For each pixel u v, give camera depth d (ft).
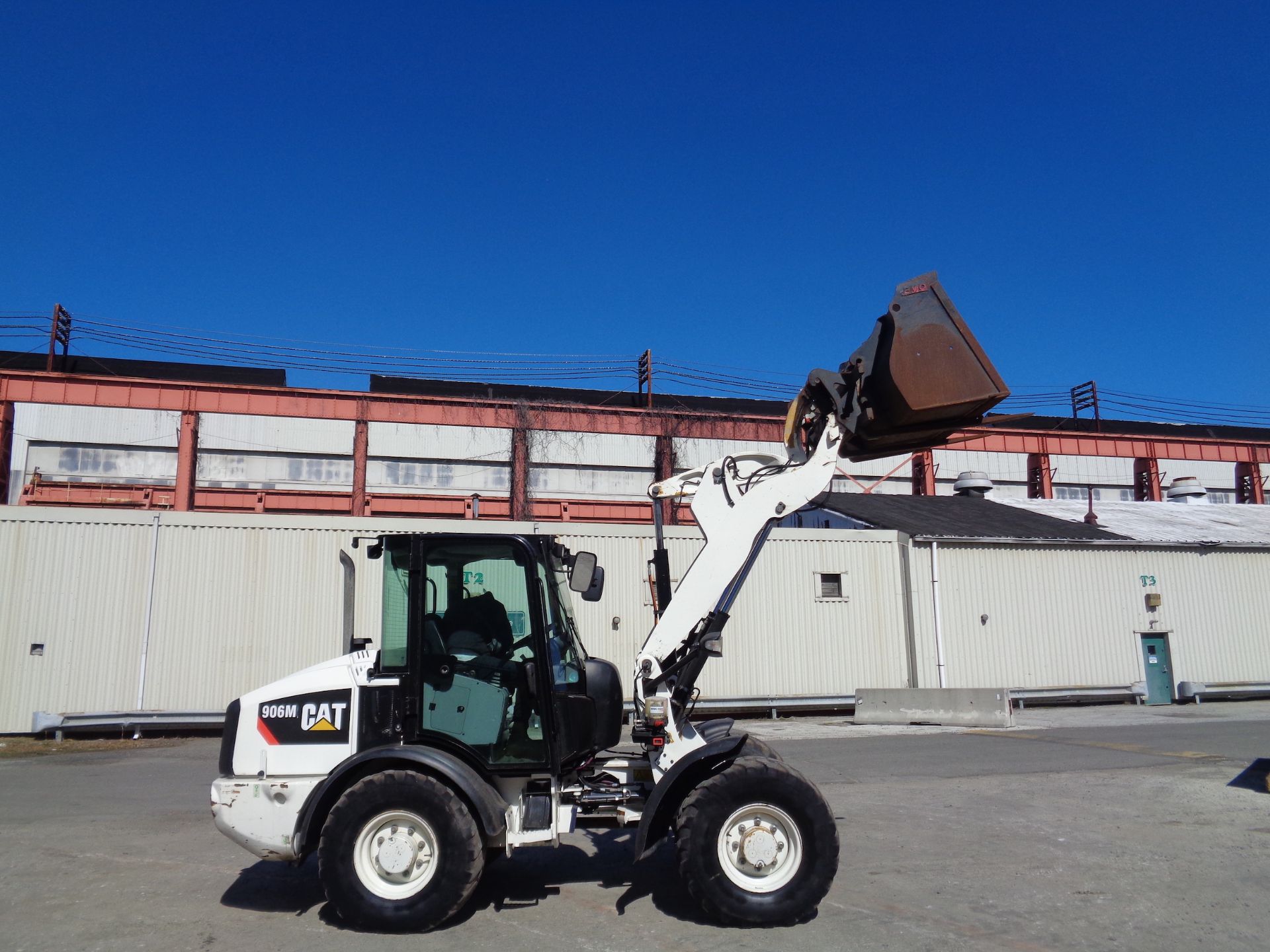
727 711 61.67
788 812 16.88
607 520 92.84
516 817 18.01
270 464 122.52
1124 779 32.07
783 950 15.51
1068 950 15.40
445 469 128.26
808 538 64.90
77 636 52.26
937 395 18.80
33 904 18.53
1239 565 73.72
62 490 77.36
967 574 67.31
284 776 17.63
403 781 16.85
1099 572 70.38
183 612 53.78
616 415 106.93
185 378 130.72
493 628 18.92
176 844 23.93
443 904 16.49
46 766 40.34
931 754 39.96
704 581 19.34
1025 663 67.21
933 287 19.48
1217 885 19.11
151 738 51.85
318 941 16.21
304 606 55.11
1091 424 163.94
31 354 124.67
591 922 17.22
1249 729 49.47
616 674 21.90
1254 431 182.91
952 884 19.24
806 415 20.52
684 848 16.78
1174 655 70.74
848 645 63.98
